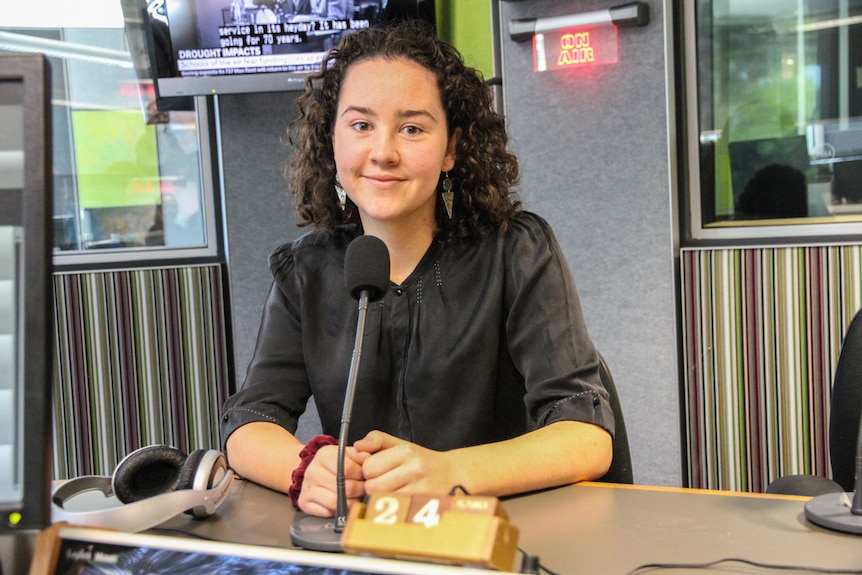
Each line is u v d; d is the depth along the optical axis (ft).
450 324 4.20
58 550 2.26
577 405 3.78
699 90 8.84
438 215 4.33
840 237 8.36
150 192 9.86
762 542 2.73
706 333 8.69
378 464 3.12
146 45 9.46
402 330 4.20
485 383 4.20
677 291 8.75
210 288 9.64
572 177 8.82
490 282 4.23
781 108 8.66
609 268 8.79
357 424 4.21
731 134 8.84
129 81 9.65
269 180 9.52
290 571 2.15
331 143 4.42
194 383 9.68
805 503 3.11
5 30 9.44
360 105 3.94
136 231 9.89
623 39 8.49
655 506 3.15
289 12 8.39
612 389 4.48
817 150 8.57
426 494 2.07
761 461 8.61
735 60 8.76
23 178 2.17
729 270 8.57
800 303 8.38
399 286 4.23
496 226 4.36
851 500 2.96
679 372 8.82
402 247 4.25
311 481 3.16
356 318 4.24
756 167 8.80
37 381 2.16
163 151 9.82
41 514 2.17
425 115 3.96
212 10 8.41
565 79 8.72
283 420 4.10
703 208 8.97
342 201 4.46
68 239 9.77
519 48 8.84
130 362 9.60
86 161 9.75
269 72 8.50
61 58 9.58
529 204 9.02
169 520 3.19
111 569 2.23
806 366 8.39
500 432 4.41
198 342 9.66
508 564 2.00
